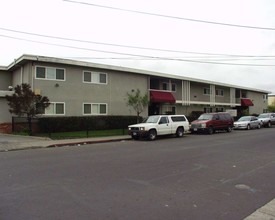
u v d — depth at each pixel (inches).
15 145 648.4
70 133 930.1
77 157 482.9
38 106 829.2
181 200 253.6
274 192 281.0
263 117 1507.1
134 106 1095.6
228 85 1879.9
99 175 346.3
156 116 864.3
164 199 256.1
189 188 293.0
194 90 1689.2
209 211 226.5
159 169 384.2
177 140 787.4
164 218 210.5
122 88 1210.0
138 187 294.7
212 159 465.1
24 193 270.1
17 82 1083.3
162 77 1406.3
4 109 944.9
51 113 987.9
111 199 254.2
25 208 229.0
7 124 926.4
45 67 979.3
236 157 486.0
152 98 1315.2
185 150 571.8
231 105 1964.8
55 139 766.5
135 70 1236.5
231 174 357.7
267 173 364.2
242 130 1216.2
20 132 887.1
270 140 766.5
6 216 211.5
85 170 374.9
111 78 1171.3
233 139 801.6
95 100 1112.8
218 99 1891.0
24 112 814.5
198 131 1025.5
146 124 816.3
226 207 236.4
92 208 230.2
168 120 863.7
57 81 1005.2
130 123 1174.3
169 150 572.1
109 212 221.6
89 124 1045.8
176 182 316.2
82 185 300.2
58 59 979.9
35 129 941.2
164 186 299.7
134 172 364.5
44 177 334.3
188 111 1657.2
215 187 297.7
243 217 214.5
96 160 451.8
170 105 1539.1
